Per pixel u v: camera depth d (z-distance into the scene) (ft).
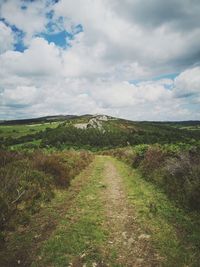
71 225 25.40
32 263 18.25
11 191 29.55
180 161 40.93
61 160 62.49
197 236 21.95
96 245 21.02
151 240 21.80
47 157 54.19
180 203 31.58
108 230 24.16
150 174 51.55
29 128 466.29
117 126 525.75
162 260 18.62
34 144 261.65
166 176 43.06
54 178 43.09
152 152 63.26
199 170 34.24
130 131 482.28
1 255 19.57
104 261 18.62
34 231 24.00
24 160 46.24
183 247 20.39
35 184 35.37
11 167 38.86
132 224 25.64
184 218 26.55
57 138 335.06
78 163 72.13
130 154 95.45
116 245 21.09
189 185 32.63
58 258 18.97
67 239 22.02
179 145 60.03
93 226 25.05
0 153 46.26
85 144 335.67
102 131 462.19
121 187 45.09
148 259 18.83
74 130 407.85
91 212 29.73
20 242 21.71
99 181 51.96
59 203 33.60
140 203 33.32
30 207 29.45
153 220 26.61
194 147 46.47
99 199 36.01
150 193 38.93
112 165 87.51
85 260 18.72
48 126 483.10
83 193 39.99
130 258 19.03
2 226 23.59
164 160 52.49
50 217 27.86
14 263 18.48
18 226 24.99
